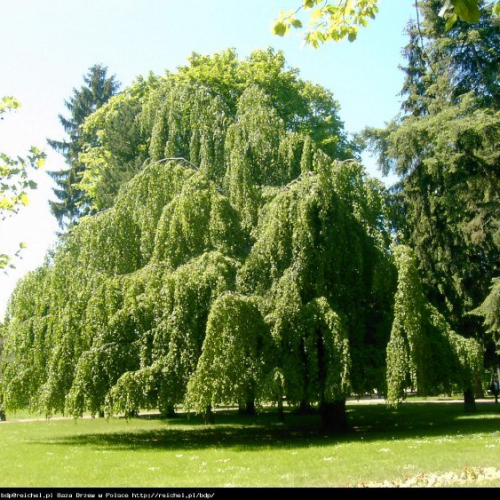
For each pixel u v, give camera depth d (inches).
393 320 557.6
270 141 667.4
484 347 790.5
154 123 789.2
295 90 982.4
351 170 625.3
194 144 725.3
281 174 660.1
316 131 969.5
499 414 751.1
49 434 648.4
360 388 526.0
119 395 482.0
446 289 780.6
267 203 619.5
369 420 715.4
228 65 951.0
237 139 662.5
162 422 828.0
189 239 587.8
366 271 587.5
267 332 508.4
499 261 773.9
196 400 456.8
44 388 534.6
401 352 498.6
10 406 566.6
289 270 534.6
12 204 236.2
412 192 799.7
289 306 516.7
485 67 725.3
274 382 467.5
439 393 575.5
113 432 658.8
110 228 616.1
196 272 529.0
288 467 335.0
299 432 600.1
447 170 687.7
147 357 509.4
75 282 588.7
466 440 435.2
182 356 492.7
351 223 588.1
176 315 506.0
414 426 605.0
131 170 872.3
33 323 601.3
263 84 923.4
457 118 639.8
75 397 494.0
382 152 788.6
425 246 793.6
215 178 697.6
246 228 627.5
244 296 507.2
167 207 598.2
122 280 560.1
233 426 708.0
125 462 392.5
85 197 1284.4
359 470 308.2
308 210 549.6
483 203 679.1
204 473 328.5
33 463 399.5
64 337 542.3
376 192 618.8
